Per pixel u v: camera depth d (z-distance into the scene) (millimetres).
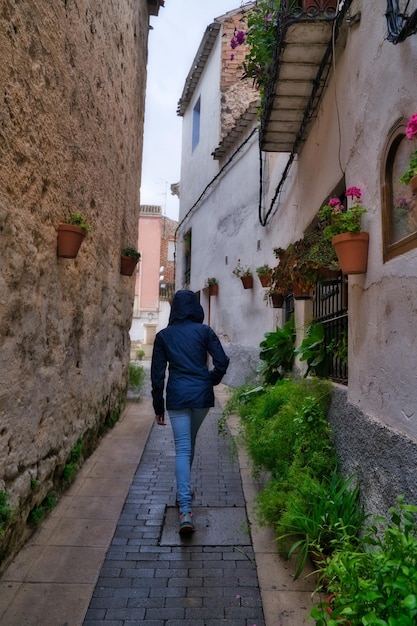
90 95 4160
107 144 4930
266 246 7824
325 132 4293
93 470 4316
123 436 5504
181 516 3191
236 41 5297
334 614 1599
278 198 6992
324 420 3629
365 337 2941
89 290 4391
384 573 1575
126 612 2354
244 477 4301
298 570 2506
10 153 2521
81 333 4180
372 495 2668
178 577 2674
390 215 2594
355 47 3291
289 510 2850
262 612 2375
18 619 2264
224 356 3678
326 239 3262
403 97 2389
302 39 3799
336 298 4176
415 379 2191
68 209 3623
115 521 3322
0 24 2346
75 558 2818
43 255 3102
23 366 2830
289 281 4461
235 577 2688
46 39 2998
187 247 14422
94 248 4508
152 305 29484
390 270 2510
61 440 3645
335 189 3977
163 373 3627
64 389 3695
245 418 5430
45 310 3199
